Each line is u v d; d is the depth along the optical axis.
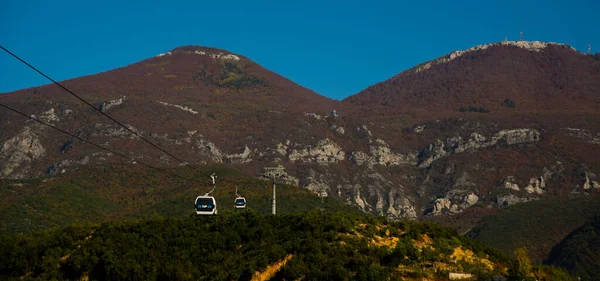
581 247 196.25
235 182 197.75
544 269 72.12
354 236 77.38
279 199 177.88
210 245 81.81
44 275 78.69
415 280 65.69
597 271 178.62
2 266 81.75
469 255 76.31
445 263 71.00
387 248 73.81
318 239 75.94
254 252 76.75
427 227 83.62
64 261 80.69
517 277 67.44
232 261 76.75
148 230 85.06
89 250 81.06
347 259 69.38
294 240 77.75
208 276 74.94
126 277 76.69
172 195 188.88
